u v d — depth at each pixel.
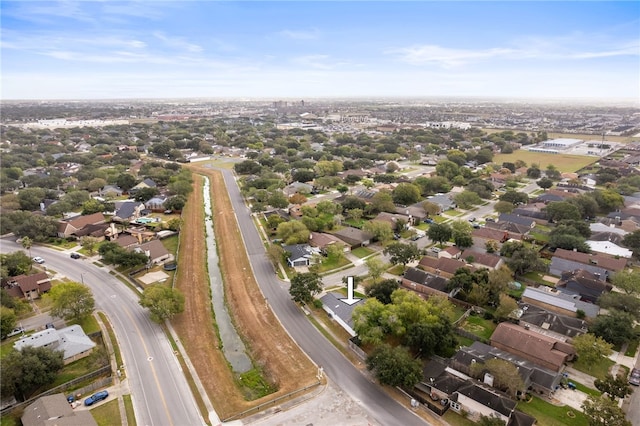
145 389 67.44
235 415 61.97
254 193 179.38
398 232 140.50
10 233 138.75
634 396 66.19
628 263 115.56
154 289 89.06
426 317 75.81
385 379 64.62
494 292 92.88
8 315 80.25
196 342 81.50
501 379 64.00
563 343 76.69
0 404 61.91
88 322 86.94
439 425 60.19
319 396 66.19
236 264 117.94
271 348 80.00
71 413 59.12
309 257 116.12
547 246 127.88
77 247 128.38
